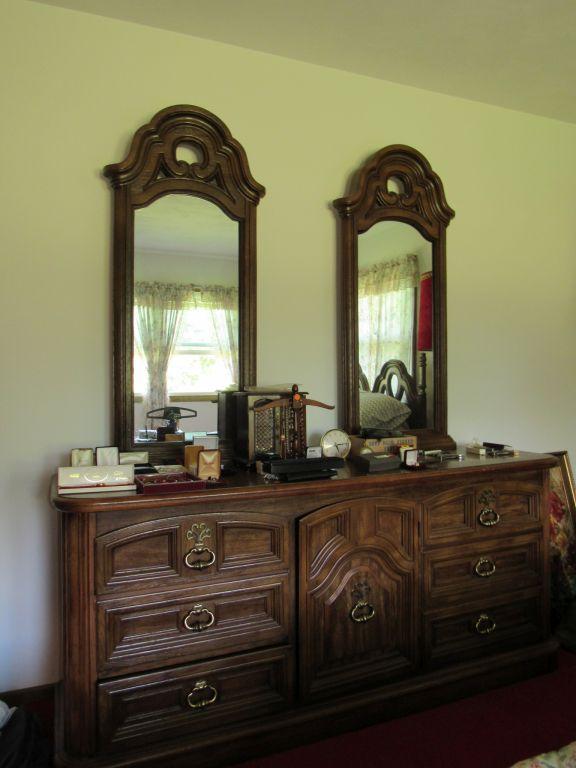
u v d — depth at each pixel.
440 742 1.87
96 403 2.12
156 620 1.71
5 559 2.02
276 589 1.84
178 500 1.67
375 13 2.11
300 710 1.85
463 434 2.77
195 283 2.22
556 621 2.66
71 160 2.08
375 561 1.98
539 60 2.43
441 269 2.62
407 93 2.64
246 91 2.34
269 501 1.83
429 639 2.08
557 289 3.02
